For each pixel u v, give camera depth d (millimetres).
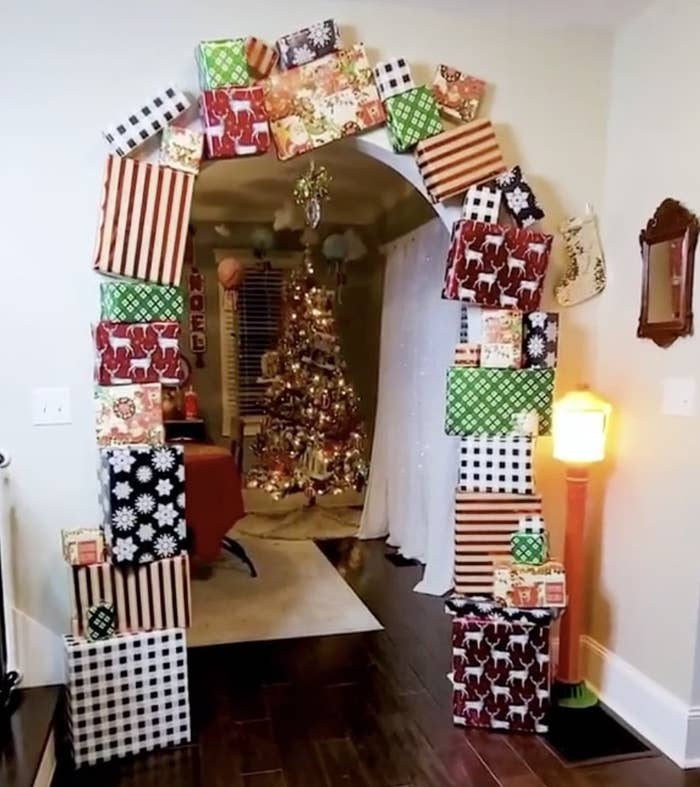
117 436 2227
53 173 2254
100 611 2184
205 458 3758
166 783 2113
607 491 2652
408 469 4430
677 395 2299
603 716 2512
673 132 2320
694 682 2236
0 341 2268
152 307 2246
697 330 2219
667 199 2342
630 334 2533
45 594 2359
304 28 2365
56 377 2312
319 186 3891
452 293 2447
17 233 2248
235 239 5715
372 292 5777
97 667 2188
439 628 3271
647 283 2418
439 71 2469
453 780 2131
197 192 4973
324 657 2963
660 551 2373
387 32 2445
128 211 2234
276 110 2359
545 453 2738
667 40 2344
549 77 2596
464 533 2500
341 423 5129
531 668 2375
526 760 2240
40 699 2260
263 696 2629
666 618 2342
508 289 2471
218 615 3404
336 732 2387
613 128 2629
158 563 2236
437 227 3943
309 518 5305
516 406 2498
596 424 2428
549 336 2492
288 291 5234
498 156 2492
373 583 3904
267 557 4359
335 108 2398
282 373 5160
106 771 2172
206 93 2252
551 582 2344
